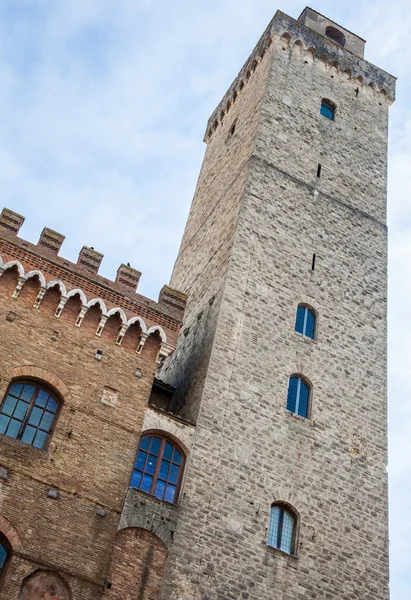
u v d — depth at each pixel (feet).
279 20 172.35
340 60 174.60
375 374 129.59
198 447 106.32
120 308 112.78
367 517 112.98
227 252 132.67
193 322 132.87
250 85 173.68
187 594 94.63
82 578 90.74
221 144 175.73
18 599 86.43
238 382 115.24
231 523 102.22
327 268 137.69
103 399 104.78
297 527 107.24
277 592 100.07
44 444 98.78
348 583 105.70
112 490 98.27
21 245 110.22
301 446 114.52
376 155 163.43
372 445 120.98
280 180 144.77
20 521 91.20
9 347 102.53
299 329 127.85
